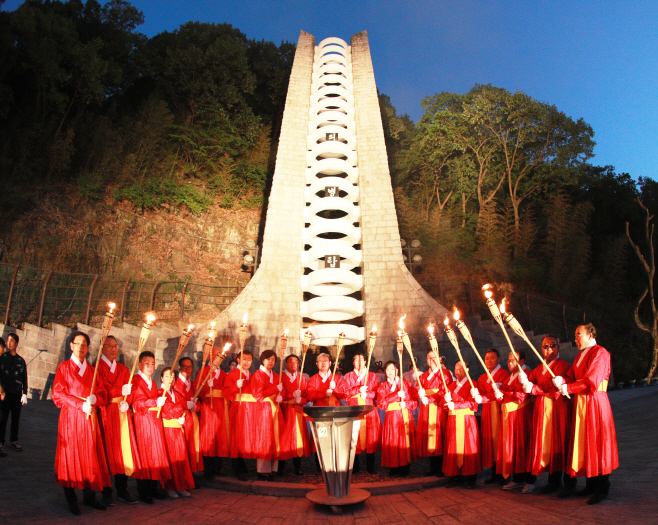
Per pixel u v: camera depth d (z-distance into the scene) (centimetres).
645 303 2758
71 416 520
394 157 3381
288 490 636
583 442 510
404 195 3034
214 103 2872
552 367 583
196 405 706
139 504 566
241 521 511
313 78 2553
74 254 1906
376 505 584
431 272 2464
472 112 2836
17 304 1580
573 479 540
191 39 3212
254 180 2773
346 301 1792
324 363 795
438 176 3133
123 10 2872
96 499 569
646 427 852
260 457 707
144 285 2020
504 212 3056
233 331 1727
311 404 795
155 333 1631
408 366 1719
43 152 2108
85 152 2283
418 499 606
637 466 619
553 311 2342
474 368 1689
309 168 2214
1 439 699
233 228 2578
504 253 2644
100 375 568
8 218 1805
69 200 2067
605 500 495
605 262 2728
